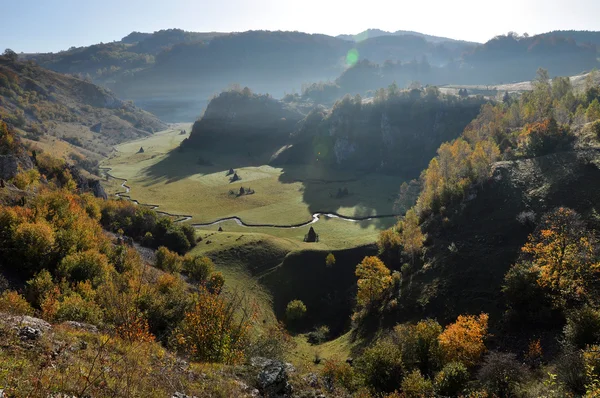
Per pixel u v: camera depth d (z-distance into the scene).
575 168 85.19
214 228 147.75
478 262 75.56
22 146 111.56
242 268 105.38
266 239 118.00
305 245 118.00
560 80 156.12
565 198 78.31
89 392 12.98
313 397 22.44
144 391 14.76
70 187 115.06
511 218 82.75
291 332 86.62
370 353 50.91
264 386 20.50
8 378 12.16
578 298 51.22
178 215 164.88
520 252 72.12
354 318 84.38
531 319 53.03
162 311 38.12
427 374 49.53
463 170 106.62
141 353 18.97
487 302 64.88
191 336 25.06
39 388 11.84
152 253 98.44
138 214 119.81
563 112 117.06
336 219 153.88
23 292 43.56
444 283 74.94
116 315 24.22
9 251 48.31
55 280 47.22
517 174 94.12
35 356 15.31
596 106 113.12
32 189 85.94
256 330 67.56
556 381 31.09
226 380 19.50
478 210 91.81
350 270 108.44
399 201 152.00
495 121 142.50
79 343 18.56
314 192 195.50
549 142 100.38
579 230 60.88
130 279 53.09
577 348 39.00
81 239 61.34
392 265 102.94
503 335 53.38
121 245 73.75
